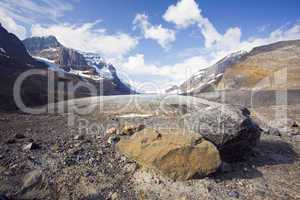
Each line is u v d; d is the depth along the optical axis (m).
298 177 5.23
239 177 5.15
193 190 4.56
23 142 6.94
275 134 8.57
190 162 4.99
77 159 5.77
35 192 4.71
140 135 6.05
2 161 5.54
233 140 5.55
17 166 5.37
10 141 6.88
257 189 4.69
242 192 4.57
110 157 5.93
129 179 4.99
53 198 4.59
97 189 4.68
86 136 7.78
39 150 6.28
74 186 4.79
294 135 8.60
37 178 4.97
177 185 4.70
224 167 5.29
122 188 4.70
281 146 7.32
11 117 11.98
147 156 5.31
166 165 5.01
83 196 4.53
